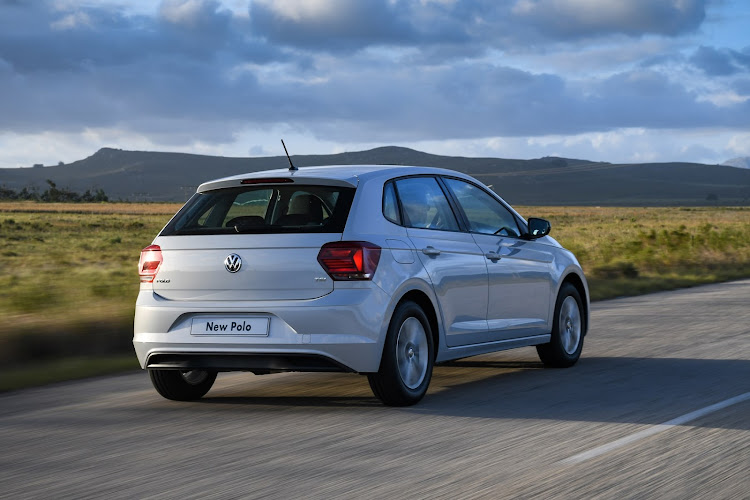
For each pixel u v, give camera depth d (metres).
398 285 7.02
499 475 4.99
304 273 6.80
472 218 8.30
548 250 9.23
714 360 9.56
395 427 6.36
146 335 7.15
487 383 8.34
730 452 5.50
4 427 6.57
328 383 8.45
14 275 21.23
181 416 6.93
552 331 9.16
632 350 10.48
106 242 48.00
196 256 7.07
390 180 7.47
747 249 34.25
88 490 4.78
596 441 5.83
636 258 28.06
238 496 4.62
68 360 10.08
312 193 7.11
